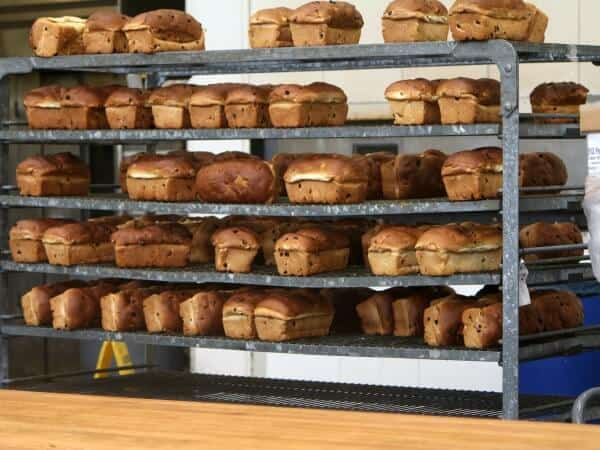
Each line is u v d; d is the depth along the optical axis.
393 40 2.91
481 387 3.99
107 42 3.21
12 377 4.43
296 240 2.92
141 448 1.20
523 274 2.70
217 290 3.15
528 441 1.18
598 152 2.29
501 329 2.73
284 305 2.92
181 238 3.18
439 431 1.23
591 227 2.27
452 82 2.83
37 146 4.49
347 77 4.21
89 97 3.26
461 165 2.81
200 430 1.27
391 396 3.02
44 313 3.30
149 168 3.16
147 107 3.22
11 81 4.45
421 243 2.80
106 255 3.32
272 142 4.42
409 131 2.83
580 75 3.85
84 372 3.54
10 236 3.36
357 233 3.14
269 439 1.22
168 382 3.31
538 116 2.76
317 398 3.02
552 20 3.86
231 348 2.97
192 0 4.46
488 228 2.87
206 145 4.48
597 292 3.22
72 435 1.26
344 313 3.09
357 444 1.19
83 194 3.44
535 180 3.06
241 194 3.03
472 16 2.69
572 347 2.90
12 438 1.26
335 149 4.30
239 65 3.41
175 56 3.08
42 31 3.29
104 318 3.18
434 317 2.80
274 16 3.04
